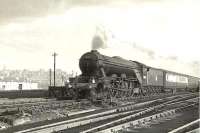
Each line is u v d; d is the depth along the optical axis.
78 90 25.70
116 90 28.08
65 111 19.00
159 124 15.51
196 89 53.41
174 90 47.22
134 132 13.22
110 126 13.92
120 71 29.50
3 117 14.84
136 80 32.94
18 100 26.05
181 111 21.69
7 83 65.88
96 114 18.09
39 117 16.34
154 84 38.44
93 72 26.44
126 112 19.23
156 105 23.88
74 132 12.68
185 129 14.03
